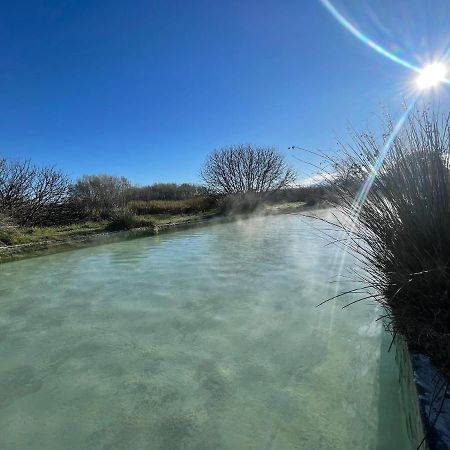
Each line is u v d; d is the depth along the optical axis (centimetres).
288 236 1074
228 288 532
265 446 217
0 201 1174
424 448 164
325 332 371
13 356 337
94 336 376
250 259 738
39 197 1297
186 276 610
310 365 308
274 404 256
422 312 239
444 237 231
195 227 1380
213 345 348
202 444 219
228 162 2350
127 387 281
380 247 284
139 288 546
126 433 230
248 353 330
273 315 421
